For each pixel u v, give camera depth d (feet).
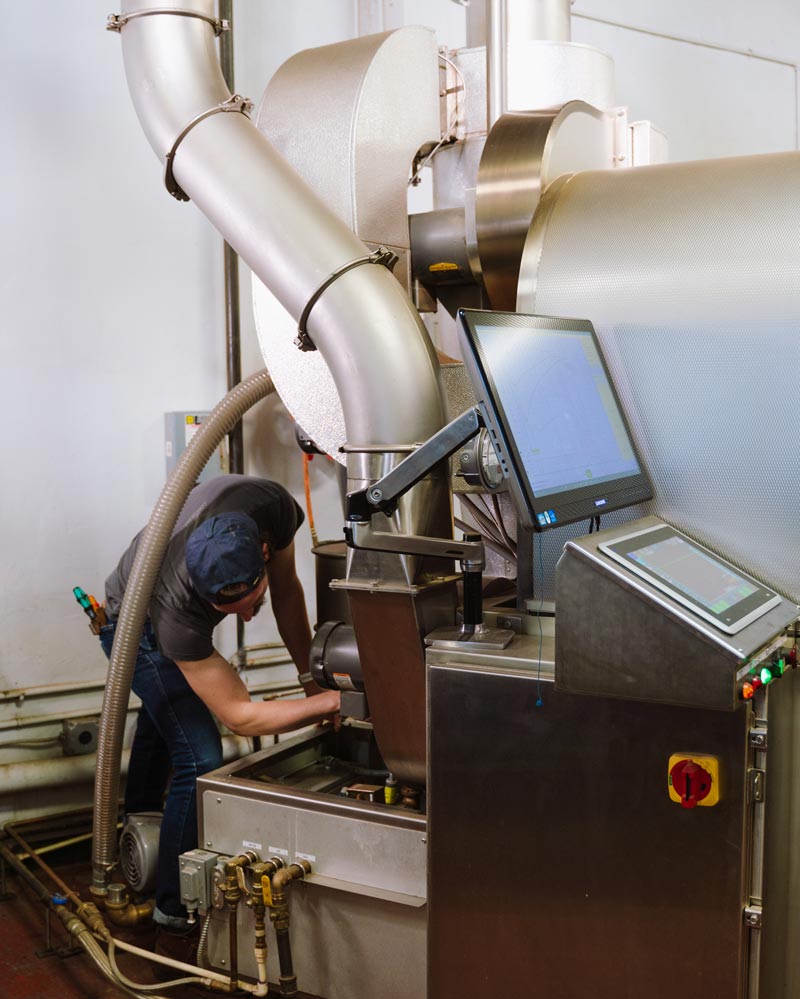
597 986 4.99
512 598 6.29
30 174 8.78
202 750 7.61
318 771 7.34
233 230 5.92
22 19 8.68
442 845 5.30
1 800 8.93
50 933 7.72
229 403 7.97
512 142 6.20
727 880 4.62
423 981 5.81
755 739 4.59
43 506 9.00
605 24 12.14
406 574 5.45
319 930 6.15
